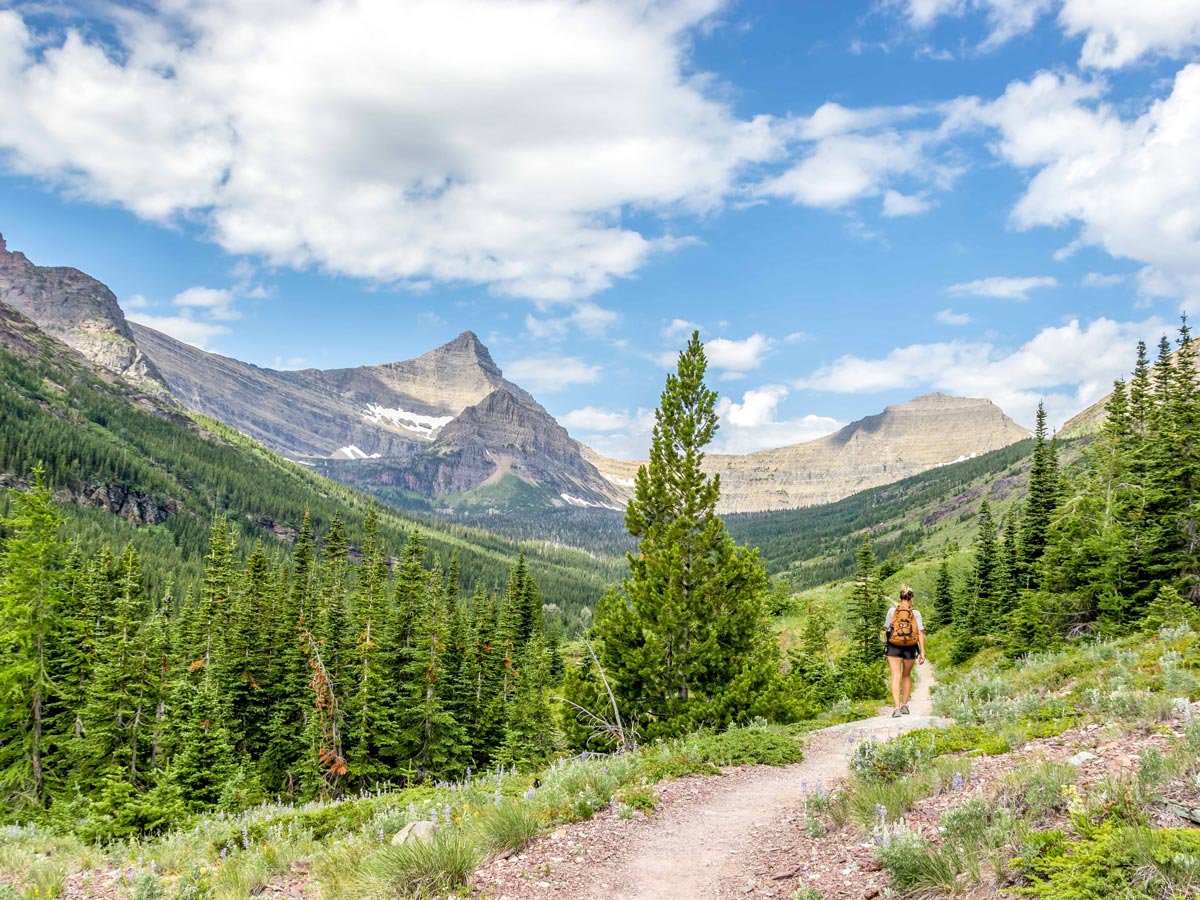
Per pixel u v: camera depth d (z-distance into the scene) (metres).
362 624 47.66
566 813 9.40
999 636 45.47
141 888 8.75
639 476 23.67
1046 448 49.81
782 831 8.10
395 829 10.41
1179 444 29.75
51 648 39.31
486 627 56.91
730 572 21.69
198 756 29.94
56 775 37.44
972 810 5.82
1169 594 24.14
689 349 23.47
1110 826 4.79
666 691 20.89
